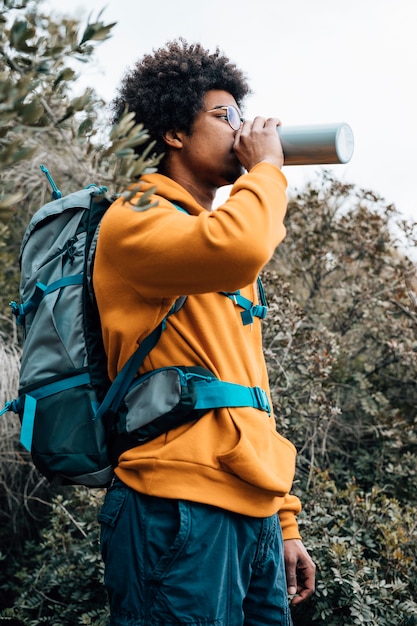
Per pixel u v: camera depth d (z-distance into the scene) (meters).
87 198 1.39
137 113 1.43
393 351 3.03
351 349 3.15
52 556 2.45
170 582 1.18
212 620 1.19
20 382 1.37
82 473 1.29
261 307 1.42
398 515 2.29
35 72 0.83
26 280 1.41
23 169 3.08
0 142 0.78
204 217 1.17
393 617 2.01
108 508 1.28
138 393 1.26
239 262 1.14
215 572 1.20
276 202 1.24
